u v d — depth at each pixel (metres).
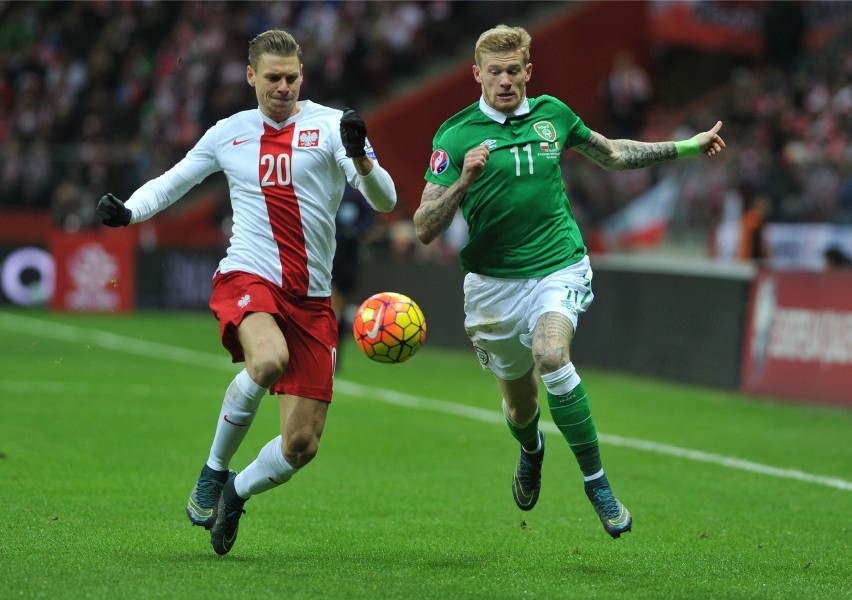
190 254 74.94
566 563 17.70
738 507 22.59
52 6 93.19
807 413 36.34
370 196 16.73
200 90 83.19
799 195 64.06
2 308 72.75
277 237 17.25
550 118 18.48
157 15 89.75
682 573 17.17
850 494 24.17
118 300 73.88
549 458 27.95
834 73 80.75
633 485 24.67
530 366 19.05
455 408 36.38
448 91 83.62
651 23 89.62
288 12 87.62
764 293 40.56
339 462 26.67
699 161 68.12
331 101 83.81
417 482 24.50
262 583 15.78
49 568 16.31
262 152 17.33
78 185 79.69
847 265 51.16
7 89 90.88
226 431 17.17
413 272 59.34
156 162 79.69
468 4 87.75
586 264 18.61
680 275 44.22
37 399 35.75
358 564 17.25
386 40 85.38
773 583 16.67
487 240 18.42
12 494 21.81
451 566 17.31
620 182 70.38
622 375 46.75
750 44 91.38
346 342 60.59
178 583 15.62
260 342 16.62
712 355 42.44
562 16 87.31
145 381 41.16
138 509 20.89
